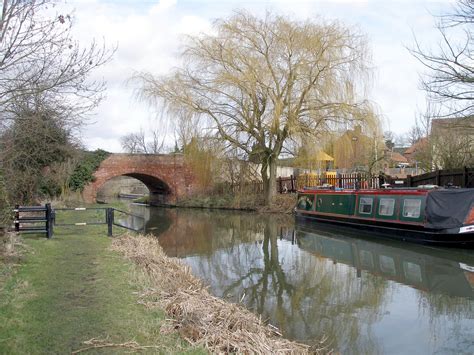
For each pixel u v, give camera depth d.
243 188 30.77
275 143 26.94
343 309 8.70
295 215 23.97
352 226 19.06
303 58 24.17
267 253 15.19
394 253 14.57
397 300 9.34
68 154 21.25
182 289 7.29
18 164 14.66
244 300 9.33
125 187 67.38
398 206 16.33
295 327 7.64
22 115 9.22
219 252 15.33
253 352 5.05
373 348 6.73
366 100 24.28
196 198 35.31
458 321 7.94
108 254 10.10
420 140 26.83
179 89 27.14
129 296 6.68
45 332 5.17
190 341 5.10
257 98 26.00
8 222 9.90
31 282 7.32
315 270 12.43
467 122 15.06
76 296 6.62
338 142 24.66
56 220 18.77
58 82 7.77
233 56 25.66
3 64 6.98
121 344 4.85
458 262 12.86
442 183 18.69
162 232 20.28
